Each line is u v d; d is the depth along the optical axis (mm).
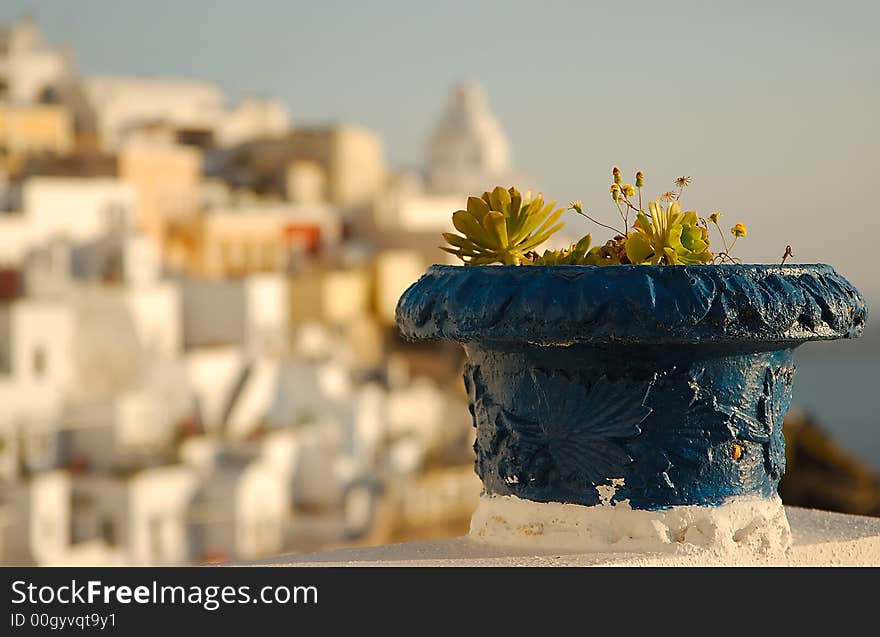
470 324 3934
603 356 3996
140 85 114688
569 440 4082
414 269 97312
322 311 88812
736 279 3846
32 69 109438
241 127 118000
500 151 130250
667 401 4008
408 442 76625
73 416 60062
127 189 77688
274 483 63594
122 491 56469
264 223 93312
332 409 72875
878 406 155875
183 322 78062
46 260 69125
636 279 3793
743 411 4070
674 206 4340
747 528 4102
